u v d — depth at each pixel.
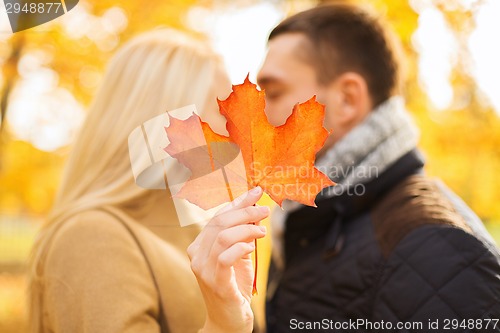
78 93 3.61
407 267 1.21
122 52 1.44
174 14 3.68
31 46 3.27
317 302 1.39
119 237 1.17
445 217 1.24
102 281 1.11
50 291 1.13
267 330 1.55
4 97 3.33
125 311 1.09
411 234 1.25
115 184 1.29
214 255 0.85
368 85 1.57
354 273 1.33
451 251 1.18
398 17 2.89
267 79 1.62
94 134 1.37
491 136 3.18
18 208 4.10
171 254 1.25
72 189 1.36
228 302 0.86
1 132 3.65
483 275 1.15
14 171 3.77
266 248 2.34
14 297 4.54
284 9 3.69
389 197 1.39
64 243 1.16
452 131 3.24
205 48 1.47
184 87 1.38
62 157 3.88
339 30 1.59
